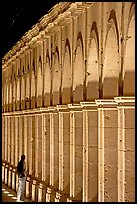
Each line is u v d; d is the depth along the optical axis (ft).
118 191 53.47
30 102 104.99
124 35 53.06
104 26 59.41
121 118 52.90
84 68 66.69
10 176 123.75
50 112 85.87
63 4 71.31
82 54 68.13
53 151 84.64
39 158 95.81
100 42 60.75
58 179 83.76
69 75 77.36
